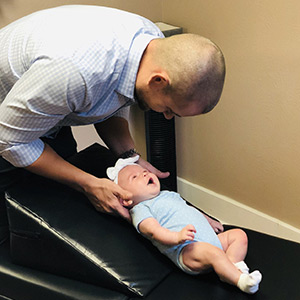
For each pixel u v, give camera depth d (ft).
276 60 5.73
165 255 4.20
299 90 5.61
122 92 3.87
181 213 4.22
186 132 7.48
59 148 5.09
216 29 6.38
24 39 3.74
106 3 6.79
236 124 6.60
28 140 3.83
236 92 6.42
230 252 4.17
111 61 3.66
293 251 4.30
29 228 4.20
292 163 6.06
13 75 3.82
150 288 3.93
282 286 3.89
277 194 6.44
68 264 4.13
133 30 3.80
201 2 6.45
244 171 6.78
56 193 4.48
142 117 7.68
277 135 6.10
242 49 6.11
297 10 5.27
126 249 4.15
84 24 3.67
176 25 7.10
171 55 3.58
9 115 3.60
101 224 4.29
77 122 4.33
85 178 4.17
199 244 3.96
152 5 7.18
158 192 4.40
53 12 3.92
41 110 3.58
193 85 3.54
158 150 7.36
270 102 6.02
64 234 4.10
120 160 4.58
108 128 5.02
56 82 3.43
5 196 4.36
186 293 3.86
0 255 4.62
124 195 4.07
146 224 4.06
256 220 6.84
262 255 4.30
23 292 4.38
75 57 3.43
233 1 5.97
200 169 7.54
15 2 6.18
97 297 3.96
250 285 3.67
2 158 4.48
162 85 3.65
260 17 5.72
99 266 3.96
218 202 7.38
